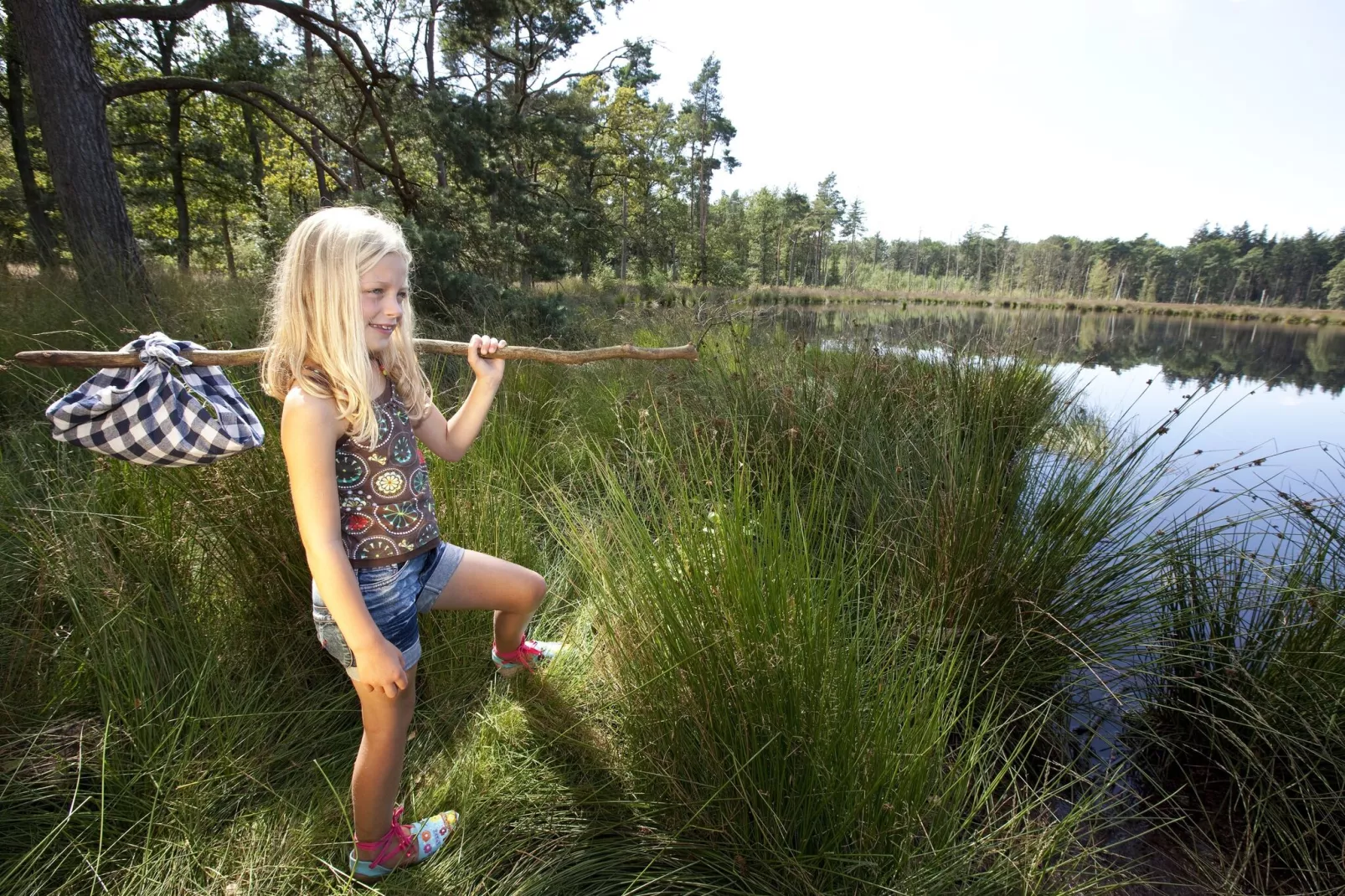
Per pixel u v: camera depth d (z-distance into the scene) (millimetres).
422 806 1735
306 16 9133
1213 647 2248
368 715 1452
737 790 1626
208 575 2230
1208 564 2494
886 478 3162
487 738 1957
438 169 15141
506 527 2729
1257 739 2047
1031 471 3191
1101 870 1731
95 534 2129
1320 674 2039
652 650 1747
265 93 9070
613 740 1915
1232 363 12469
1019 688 2322
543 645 2211
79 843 1533
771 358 5172
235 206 20828
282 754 1841
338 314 1290
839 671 1640
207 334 3666
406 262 1459
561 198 17844
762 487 2127
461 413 1864
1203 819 1971
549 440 4125
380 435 1436
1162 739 2182
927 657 2047
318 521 1311
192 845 1571
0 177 18016
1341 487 4562
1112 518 2670
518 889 1517
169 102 15578
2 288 4848
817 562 1978
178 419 1480
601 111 27844
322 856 1588
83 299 4785
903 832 1594
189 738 1749
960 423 3502
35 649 1911
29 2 5715
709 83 47344
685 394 4375
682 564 1714
